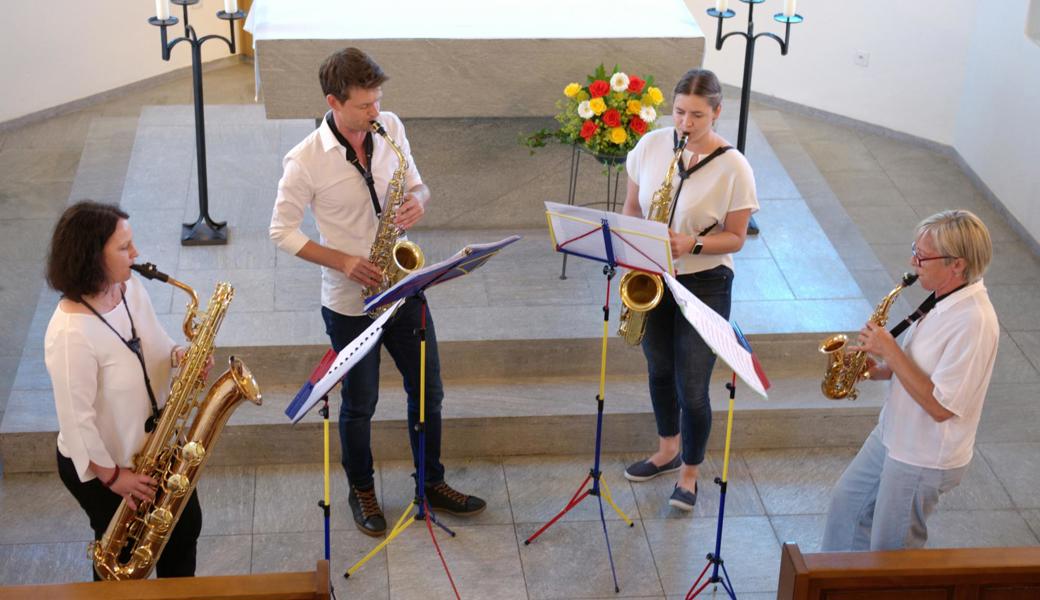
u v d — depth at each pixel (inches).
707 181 150.9
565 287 201.8
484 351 186.9
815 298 200.8
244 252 206.2
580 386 187.8
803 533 169.6
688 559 163.8
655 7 208.7
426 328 154.5
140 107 298.8
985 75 263.4
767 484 178.7
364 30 194.2
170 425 126.1
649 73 198.8
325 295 155.0
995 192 260.4
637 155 156.9
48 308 200.5
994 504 177.6
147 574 127.8
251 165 233.5
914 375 129.1
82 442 119.7
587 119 186.2
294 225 148.9
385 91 196.2
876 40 287.1
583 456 183.3
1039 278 235.1
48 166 268.1
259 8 202.8
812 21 295.7
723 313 157.0
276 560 161.3
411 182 154.5
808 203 250.1
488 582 158.6
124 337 122.2
